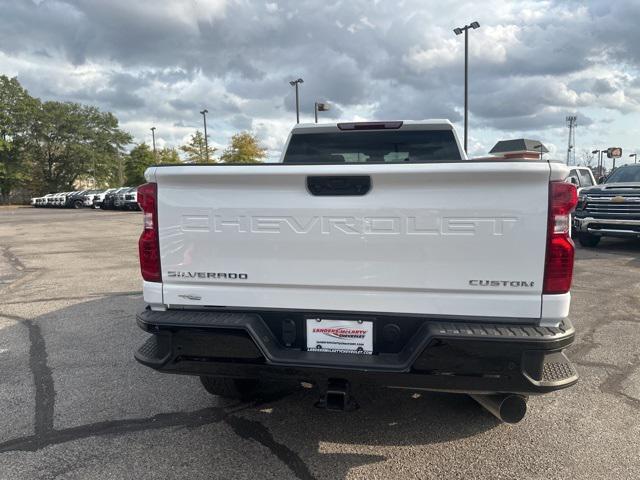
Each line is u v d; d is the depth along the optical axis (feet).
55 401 12.01
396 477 8.84
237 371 8.93
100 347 15.92
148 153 226.38
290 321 8.89
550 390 7.93
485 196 7.91
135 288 24.88
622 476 8.82
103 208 127.95
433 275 8.21
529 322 8.05
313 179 8.45
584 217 36.83
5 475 8.96
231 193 8.70
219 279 8.95
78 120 230.68
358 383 8.53
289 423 10.83
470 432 10.37
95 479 8.84
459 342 7.85
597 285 24.00
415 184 8.11
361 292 8.53
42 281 27.27
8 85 209.46
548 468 9.07
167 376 13.50
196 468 9.15
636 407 11.46
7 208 167.12
